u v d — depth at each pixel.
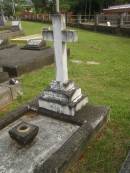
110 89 7.20
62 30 4.59
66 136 4.43
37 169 3.53
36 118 5.03
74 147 3.90
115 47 14.24
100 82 7.81
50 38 4.83
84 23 24.38
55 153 3.75
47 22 29.52
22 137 4.02
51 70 8.99
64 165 3.67
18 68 8.13
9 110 5.84
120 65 9.87
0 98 5.95
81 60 10.69
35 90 7.04
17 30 18.23
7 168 3.73
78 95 5.09
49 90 5.04
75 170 3.86
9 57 9.59
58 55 4.78
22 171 3.66
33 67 8.84
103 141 4.55
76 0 39.00
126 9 26.27
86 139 4.29
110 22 22.84
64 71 4.86
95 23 22.08
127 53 12.48
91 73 8.76
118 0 37.53
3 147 4.19
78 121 4.71
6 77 7.25
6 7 36.41
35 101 5.53
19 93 6.59
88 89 7.17
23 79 7.97
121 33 19.38
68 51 10.89
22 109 5.19
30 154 4.00
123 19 21.16
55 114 4.97
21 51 10.89
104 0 38.09
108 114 5.14
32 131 4.13
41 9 42.44
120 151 4.27
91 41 16.22
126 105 5.98
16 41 15.02
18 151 4.08
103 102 6.16
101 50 13.16
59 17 4.50
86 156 4.18
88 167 3.92
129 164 3.60
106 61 10.58
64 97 4.88
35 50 10.95
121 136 4.69
